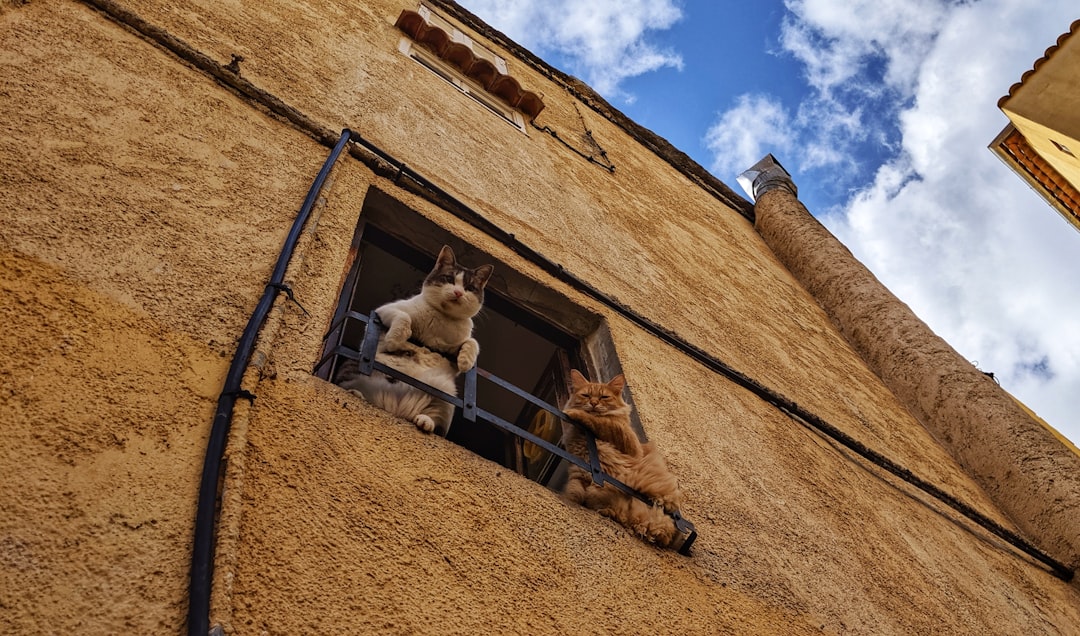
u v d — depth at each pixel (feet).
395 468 8.29
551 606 8.02
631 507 10.25
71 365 6.84
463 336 11.60
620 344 14.87
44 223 8.02
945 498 17.35
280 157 12.24
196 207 9.86
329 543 6.95
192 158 10.71
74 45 11.13
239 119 12.48
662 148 36.70
